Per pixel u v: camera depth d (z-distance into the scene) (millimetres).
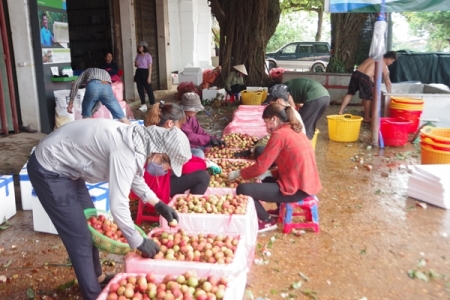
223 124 9578
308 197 3961
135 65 11500
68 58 8516
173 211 2771
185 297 2391
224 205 3482
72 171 2592
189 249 2902
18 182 5453
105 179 2643
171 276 2561
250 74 14242
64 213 2604
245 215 3322
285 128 3793
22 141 7266
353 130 7613
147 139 2420
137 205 4625
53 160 2541
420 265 3510
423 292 3156
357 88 8961
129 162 2408
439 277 3350
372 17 13133
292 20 42188
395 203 4852
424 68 13039
